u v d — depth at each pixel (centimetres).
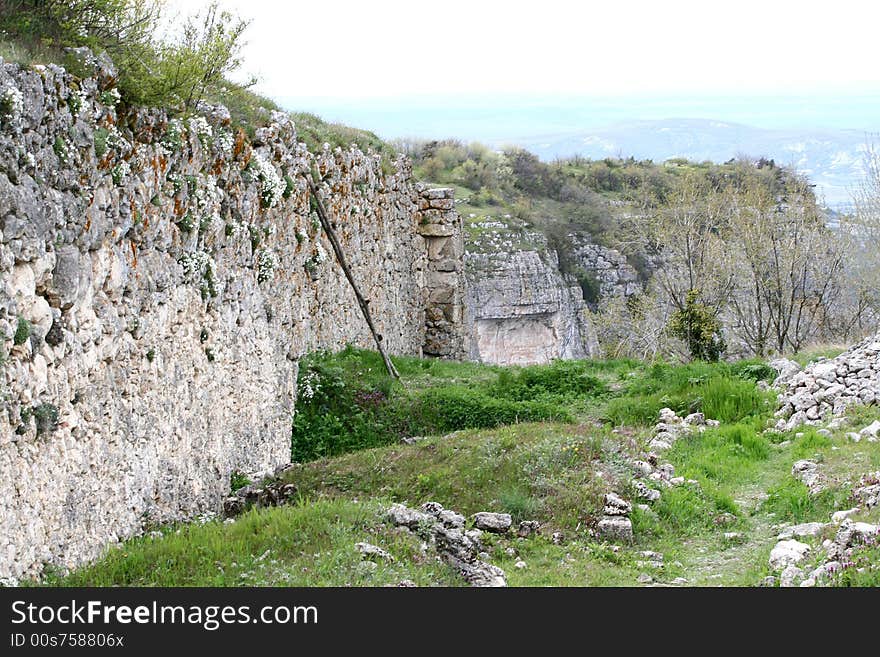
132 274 1102
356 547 937
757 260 3144
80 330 966
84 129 970
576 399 2114
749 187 3641
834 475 1313
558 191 7525
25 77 852
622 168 8225
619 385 2181
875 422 1523
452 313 3244
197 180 1311
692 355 2795
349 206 2336
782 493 1273
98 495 1002
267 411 1648
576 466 1360
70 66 993
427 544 1001
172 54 1227
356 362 2134
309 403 1916
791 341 3247
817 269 3231
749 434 1611
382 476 1427
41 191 877
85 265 972
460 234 3319
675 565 1078
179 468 1245
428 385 2169
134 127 1115
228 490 1423
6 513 801
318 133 2227
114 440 1045
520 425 1638
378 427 1909
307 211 1966
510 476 1334
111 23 1180
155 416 1167
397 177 2908
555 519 1210
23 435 836
